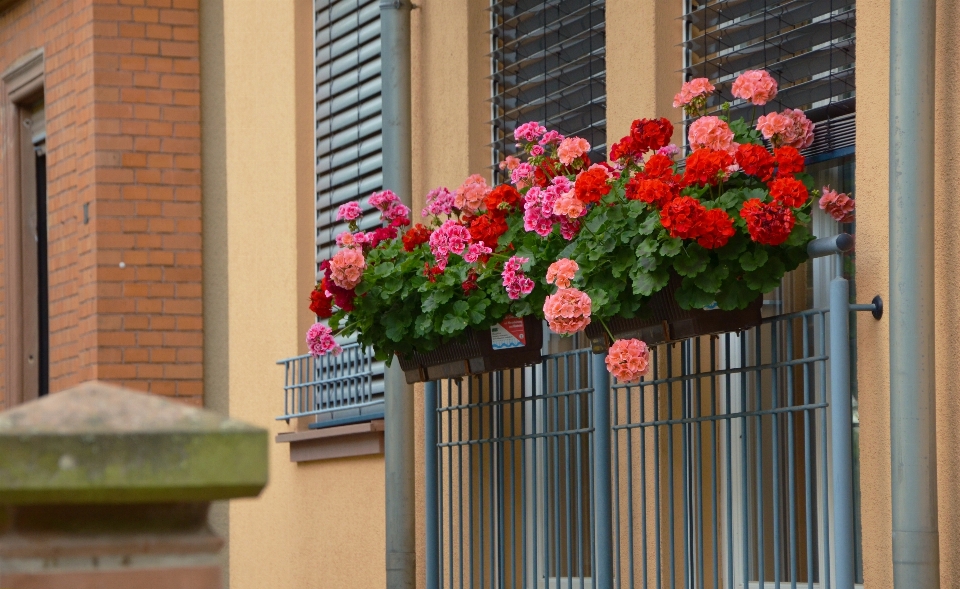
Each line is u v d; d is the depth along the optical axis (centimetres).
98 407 168
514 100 698
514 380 670
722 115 523
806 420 450
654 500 554
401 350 614
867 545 431
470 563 660
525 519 625
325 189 862
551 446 661
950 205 403
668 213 429
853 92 497
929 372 396
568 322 465
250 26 949
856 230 441
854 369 495
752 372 548
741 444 480
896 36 401
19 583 163
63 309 1105
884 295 425
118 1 1062
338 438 811
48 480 158
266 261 920
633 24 596
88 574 165
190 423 165
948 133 404
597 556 554
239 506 962
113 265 1048
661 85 582
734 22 550
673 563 519
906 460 394
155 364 1047
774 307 540
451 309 571
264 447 165
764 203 438
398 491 708
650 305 473
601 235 469
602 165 508
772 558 536
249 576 944
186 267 1058
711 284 444
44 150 1228
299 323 873
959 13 401
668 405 520
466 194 599
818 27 508
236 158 967
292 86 884
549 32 669
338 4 847
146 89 1060
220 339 1057
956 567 397
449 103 725
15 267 1231
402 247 604
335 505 826
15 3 1205
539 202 505
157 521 169
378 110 805
